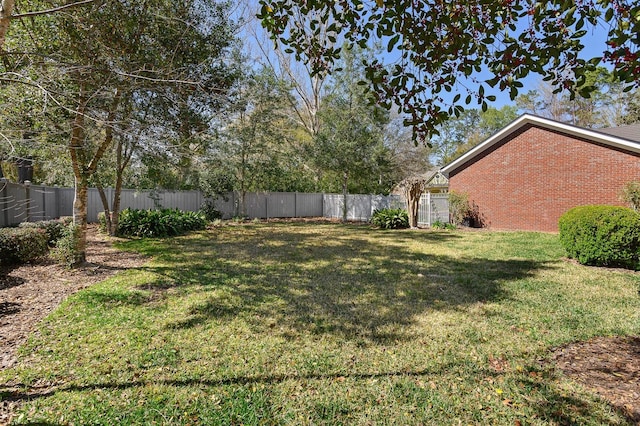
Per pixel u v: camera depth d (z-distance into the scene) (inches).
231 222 626.2
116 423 87.3
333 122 628.4
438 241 402.3
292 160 693.3
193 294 191.2
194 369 112.9
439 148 1444.4
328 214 811.4
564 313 166.4
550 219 468.1
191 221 499.5
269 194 744.3
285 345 131.3
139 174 423.8
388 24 98.6
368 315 163.6
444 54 96.7
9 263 244.7
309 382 106.8
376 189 830.5
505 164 518.6
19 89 148.2
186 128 253.0
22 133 152.7
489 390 103.1
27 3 180.5
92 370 110.7
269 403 96.6
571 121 1042.7
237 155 604.7
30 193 395.9
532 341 135.9
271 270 252.7
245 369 113.6
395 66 107.6
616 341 136.1
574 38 85.9
